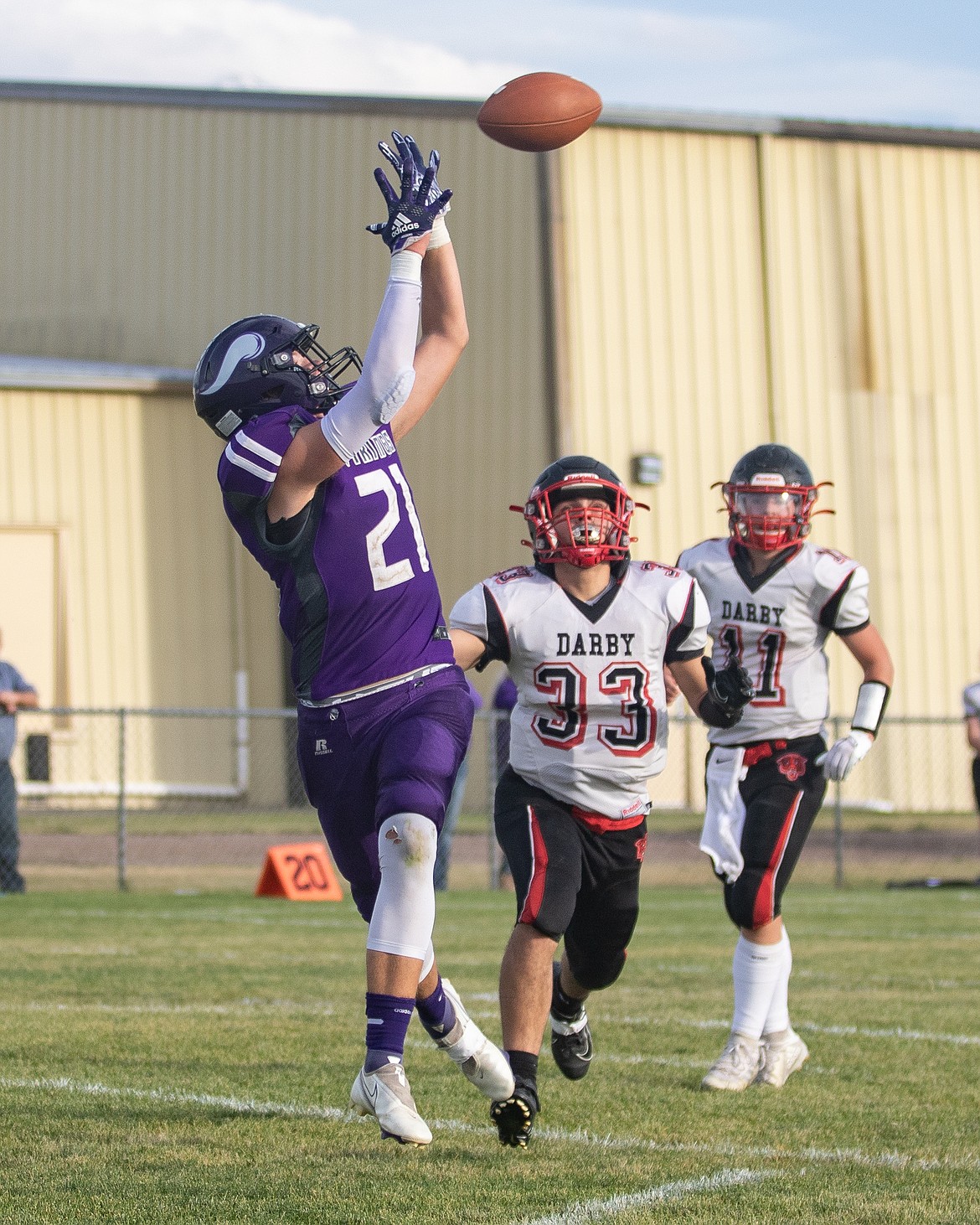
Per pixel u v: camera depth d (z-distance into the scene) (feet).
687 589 49.98
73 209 248.52
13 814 140.26
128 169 248.52
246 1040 63.87
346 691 43.80
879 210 247.70
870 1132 49.32
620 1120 50.85
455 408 233.55
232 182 246.68
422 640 44.57
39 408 224.12
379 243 245.24
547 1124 50.14
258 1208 39.17
